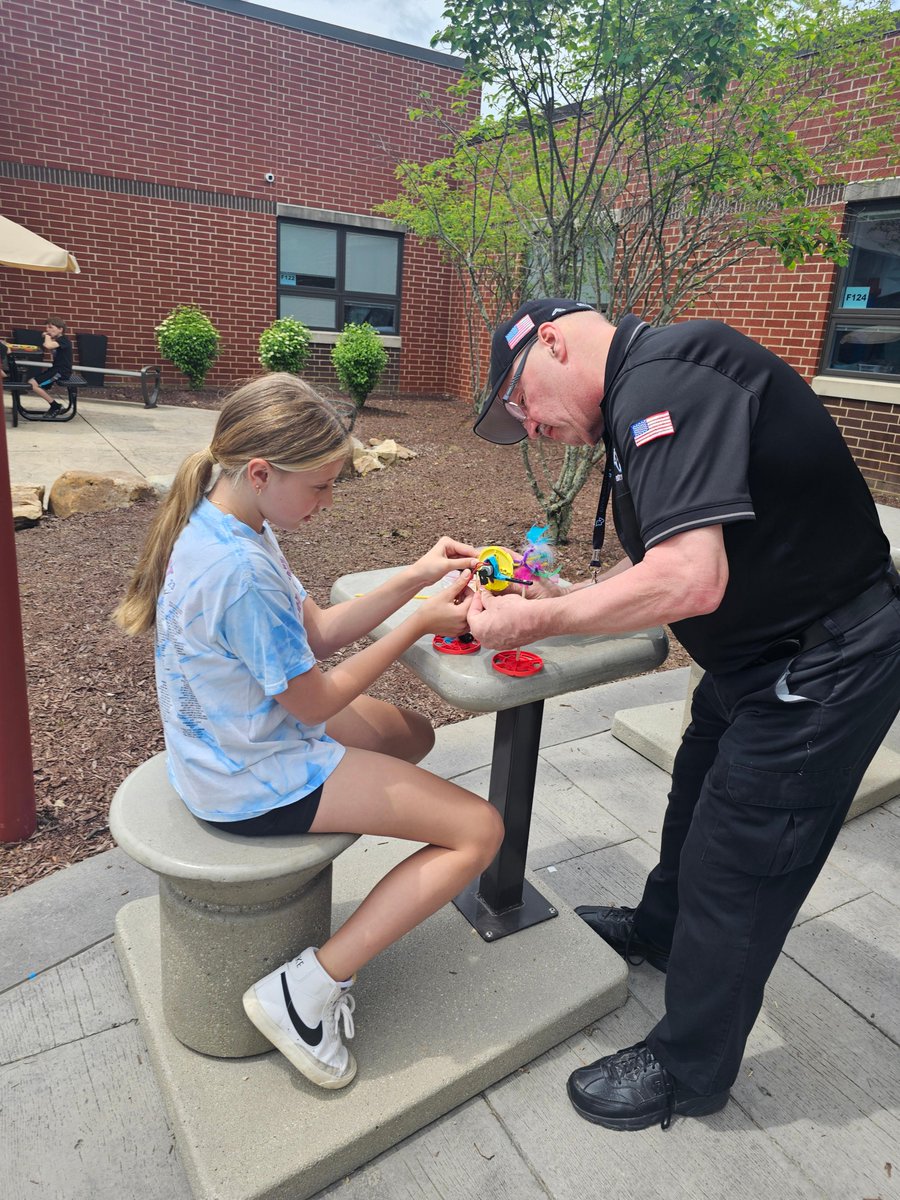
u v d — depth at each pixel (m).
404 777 1.64
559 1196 1.64
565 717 3.66
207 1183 1.51
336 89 11.73
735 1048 1.69
